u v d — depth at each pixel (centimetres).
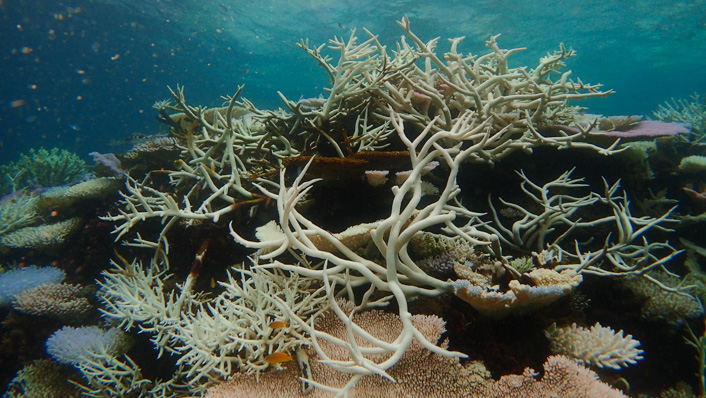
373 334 194
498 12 2166
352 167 239
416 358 178
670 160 438
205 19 2712
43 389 304
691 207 406
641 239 364
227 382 188
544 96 313
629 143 365
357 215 284
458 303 214
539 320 206
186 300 274
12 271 424
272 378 190
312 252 178
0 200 681
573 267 239
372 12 2353
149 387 270
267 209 319
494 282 225
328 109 319
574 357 190
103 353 277
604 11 2094
